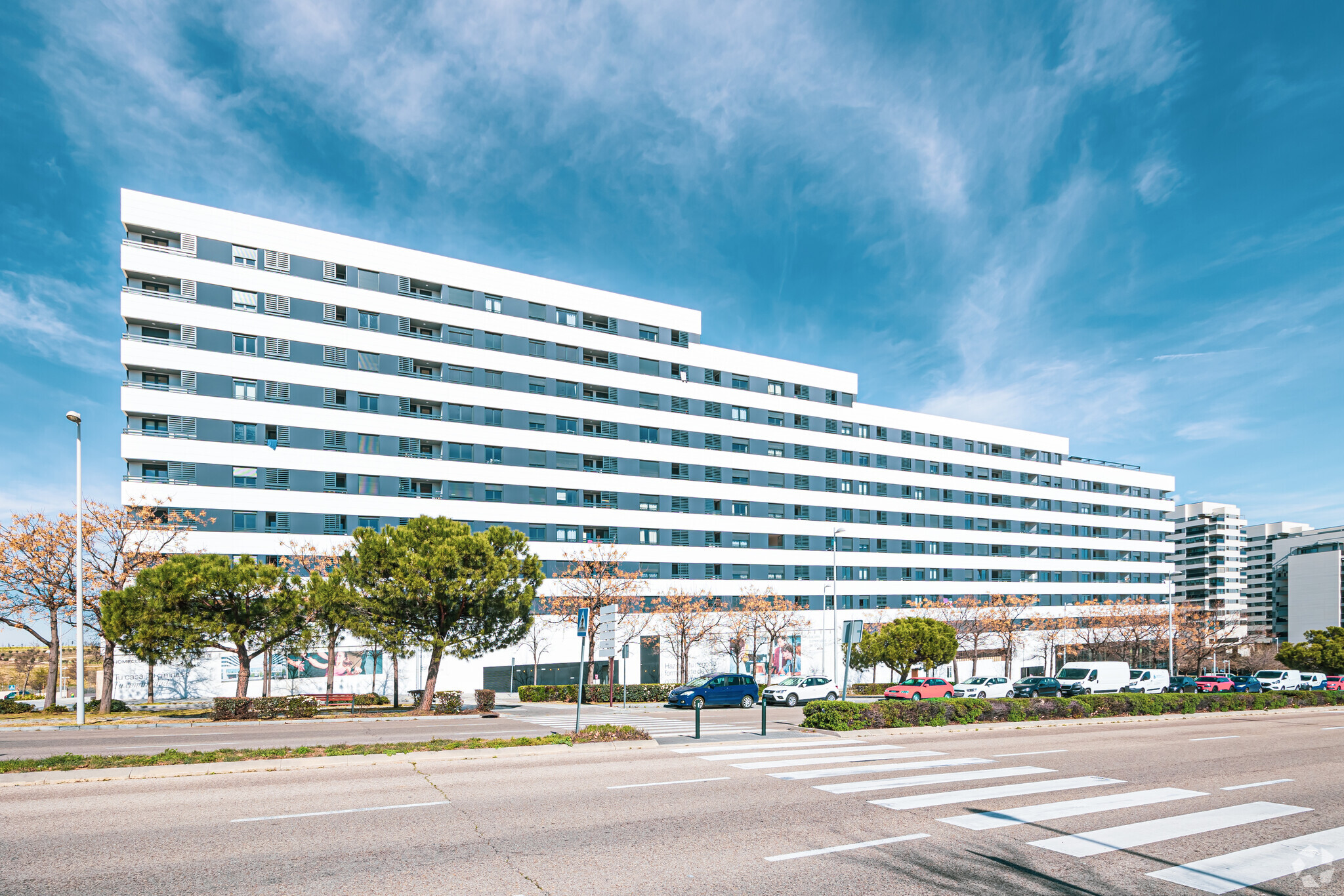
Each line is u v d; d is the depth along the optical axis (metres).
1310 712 30.80
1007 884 7.46
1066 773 13.76
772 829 9.43
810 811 10.41
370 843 8.69
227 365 40.09
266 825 9.50
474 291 49.12
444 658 43.75
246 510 39.66
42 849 8.41
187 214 40.03
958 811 10.52
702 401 58.41
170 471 38.09
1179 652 69.94
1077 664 40.56
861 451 66.75
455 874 7.61
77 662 23.61
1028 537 77.25
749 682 34.69
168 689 36.72
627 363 55.12
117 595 26.17
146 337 38.69
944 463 72.25
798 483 62.44
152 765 13.16
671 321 58.00
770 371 62.59
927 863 8.09
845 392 66.75
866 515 66.00
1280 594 132.62
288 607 28.30
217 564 27.00
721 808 10.58
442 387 46.75
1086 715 25.03
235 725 23.56
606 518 52.25
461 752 15.09
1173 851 8.65
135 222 38.75
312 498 41.62
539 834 9.13
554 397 51.16
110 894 7.00
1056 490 80.69
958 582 71.00
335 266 44.16
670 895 7.05
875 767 14.28
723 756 15.73
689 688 33.41
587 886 7.28
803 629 58.62
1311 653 60.72
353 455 43.19
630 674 50.44
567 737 17.02
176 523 34.72
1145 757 16.16
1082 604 79.50
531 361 50.62
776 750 16.75
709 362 59.34
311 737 19.47
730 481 58.78
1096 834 9.35
